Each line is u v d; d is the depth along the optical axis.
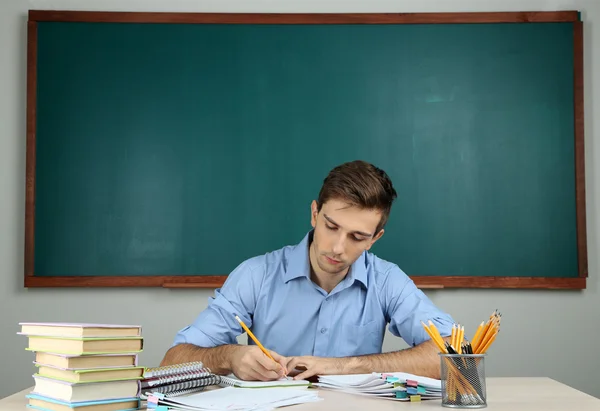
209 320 1.78
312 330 1.85
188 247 2.98
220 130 3.02
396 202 3.00
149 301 2.98
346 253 1.62
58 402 1.17
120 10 3.07
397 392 1.31
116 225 2.98
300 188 3.00
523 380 1.65
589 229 3.02
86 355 1.17
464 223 2.99
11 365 2.93
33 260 2.95
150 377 1.27
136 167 3.01
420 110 3.03
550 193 3.00
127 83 3.03
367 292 1.87
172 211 3.00
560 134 3.02
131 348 1.24
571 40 3.04
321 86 3.04
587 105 3.06
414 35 3.05
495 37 3.06
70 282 2.94
